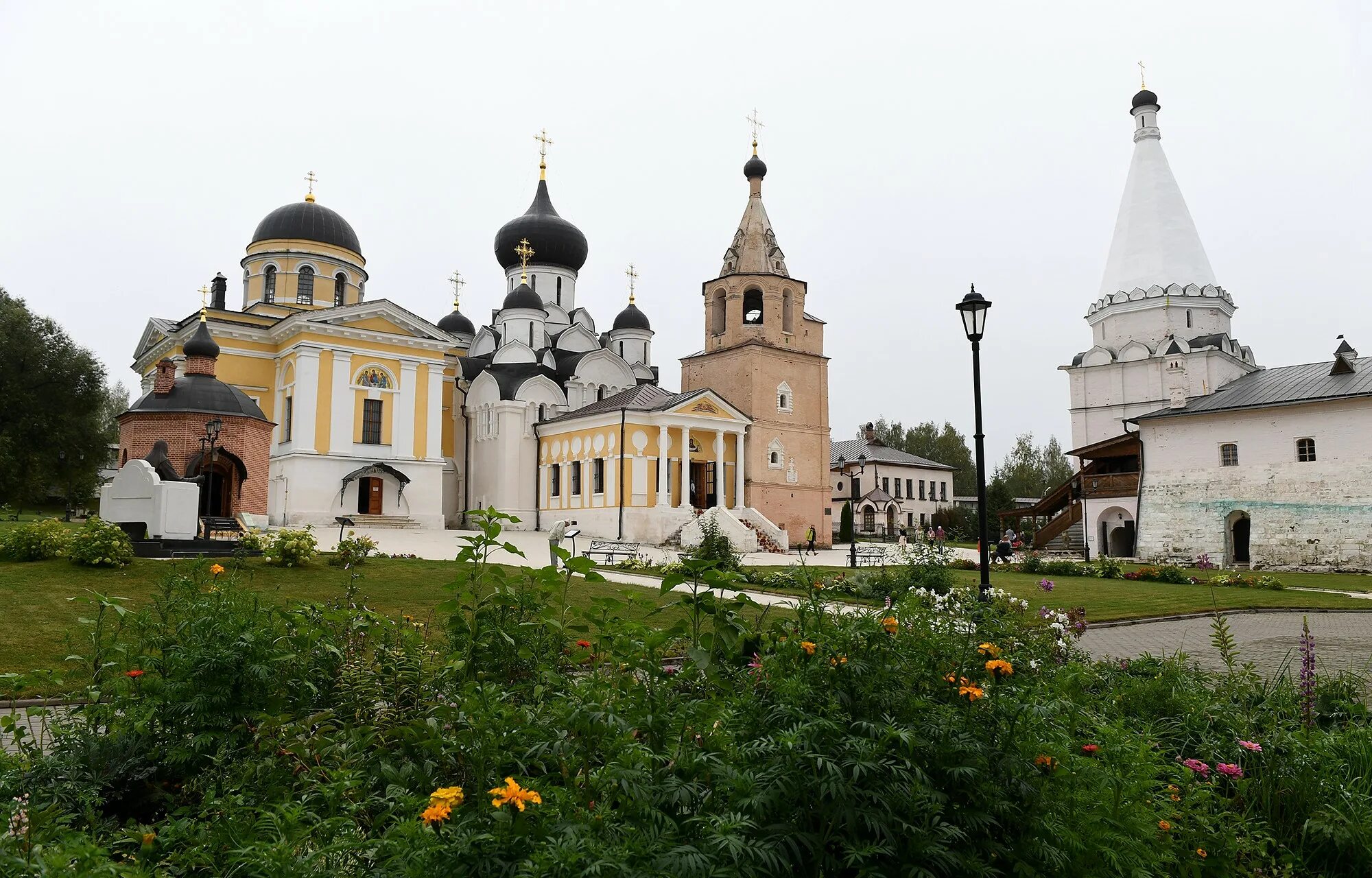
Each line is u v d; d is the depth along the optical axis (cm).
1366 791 600
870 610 576
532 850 362
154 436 3120
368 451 4253
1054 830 444
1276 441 3928
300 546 2117
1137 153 6109
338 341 4212
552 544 735
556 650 686
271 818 420
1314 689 794
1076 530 4856
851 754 420
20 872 340
